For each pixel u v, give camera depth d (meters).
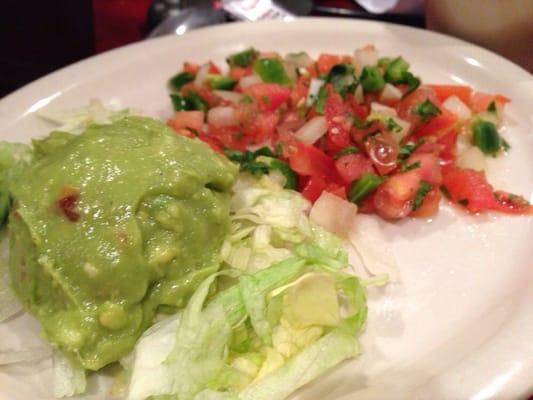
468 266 0.14
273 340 0.12
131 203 0.12
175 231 0.13
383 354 0.13
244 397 0.11
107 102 0.20
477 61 0.19
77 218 0.12
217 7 0.25
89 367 0.12
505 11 0.19
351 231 0.15
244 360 0.12
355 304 0.13
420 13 0.24
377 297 0.14
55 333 0.12
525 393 0.11
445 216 0.16
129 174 0.13
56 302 0.12
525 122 0.18
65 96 0.20
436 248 0.15
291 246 0.14
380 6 0.24
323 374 0.12
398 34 0.21
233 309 0.12
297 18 0.22
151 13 0.25
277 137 0.17
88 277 0.12
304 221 0.15
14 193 0.13
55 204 0.12
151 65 0.21
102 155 0.13
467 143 0.17
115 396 0.12
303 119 0.17
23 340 0.13
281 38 0.21
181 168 0.13
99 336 0.12
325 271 0.13
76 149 0.13
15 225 0.13
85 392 0.12
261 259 0.14
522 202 0.15
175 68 0.21
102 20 0.27
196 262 0.13
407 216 0.16
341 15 0.24
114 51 0.21
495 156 0.17
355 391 0.12
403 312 0.14
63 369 0.12
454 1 0.20
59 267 0.12
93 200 0.12
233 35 0.22
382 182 0.16
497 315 0.13
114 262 0.12
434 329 0.13
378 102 0.18
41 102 0.19
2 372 0.13
